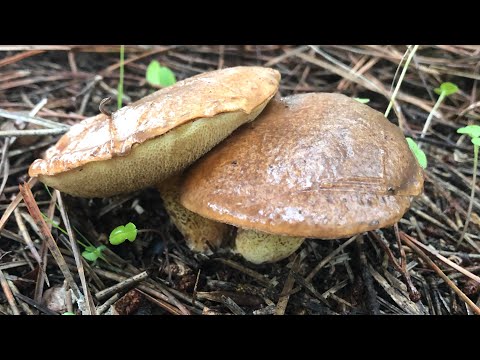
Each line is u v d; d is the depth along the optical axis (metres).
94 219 0.17
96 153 0.12
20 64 0.24
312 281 0.16
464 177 0.20
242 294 0.15
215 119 0.12
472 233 0.18
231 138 0.14
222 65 0.26
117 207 0.17
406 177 0.13
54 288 0.15
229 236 0.16
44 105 0.21
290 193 0.12
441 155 0.21
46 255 0.15
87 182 0.13
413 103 0.24
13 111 0.20
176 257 0.16
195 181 0.13
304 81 0.25
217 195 0.13
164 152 0.12
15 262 0.15
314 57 0.26
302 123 0.13
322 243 0.17
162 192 0.15
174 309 0.14
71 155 0.12
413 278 0.16
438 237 0.18
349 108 0.14
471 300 0.15
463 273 0.16
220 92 0.13
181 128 0.12
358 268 0.16
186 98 0.12
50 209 0.17
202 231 0.16
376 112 0.15
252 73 0.14
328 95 0.15
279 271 0.16
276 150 0.13
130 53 0.27
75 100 0.22
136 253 0.16
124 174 0.13
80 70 0.25
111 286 0.15
